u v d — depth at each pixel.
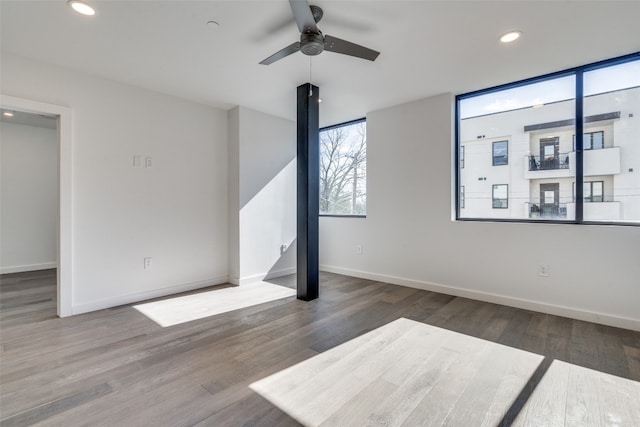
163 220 3.76
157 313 3.14
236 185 4.27
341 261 5.00
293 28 2.41
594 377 1.96
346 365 2.12
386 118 4.34
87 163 3.18
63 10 2.14
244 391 1.82
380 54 2.80
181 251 3.93
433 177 3.91
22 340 2.51
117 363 2.15
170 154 3.82
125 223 3.45
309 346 2.41
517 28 2.38
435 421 1.57
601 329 2.72
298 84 3.52
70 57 2.84
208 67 3.07
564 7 2.11
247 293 3.86
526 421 1.57
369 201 4.58
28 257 5.34
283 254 4.82
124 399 1.75
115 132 3.37
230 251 4.40
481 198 3.70
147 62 2.95
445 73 3.20
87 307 3.18
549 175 3.24
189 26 2.37
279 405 1.70
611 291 2.82
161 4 2.09
